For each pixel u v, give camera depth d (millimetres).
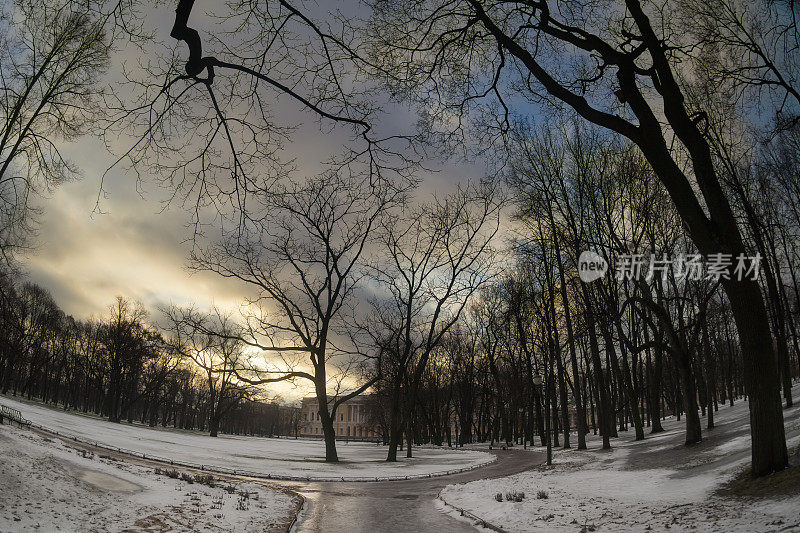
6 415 24219
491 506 15289
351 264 37562
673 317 40812
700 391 40750
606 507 13719
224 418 104562
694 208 13320
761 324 13102
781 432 13016
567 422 44312
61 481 12125
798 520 8977
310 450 53812
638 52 12828
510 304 48562
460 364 70125
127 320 71625
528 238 38125
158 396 90625
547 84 12047
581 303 37375
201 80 6801
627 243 33562
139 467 19734
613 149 33125
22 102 23953
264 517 13094
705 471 17422
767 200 32906
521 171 35031
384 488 22797
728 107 17812
